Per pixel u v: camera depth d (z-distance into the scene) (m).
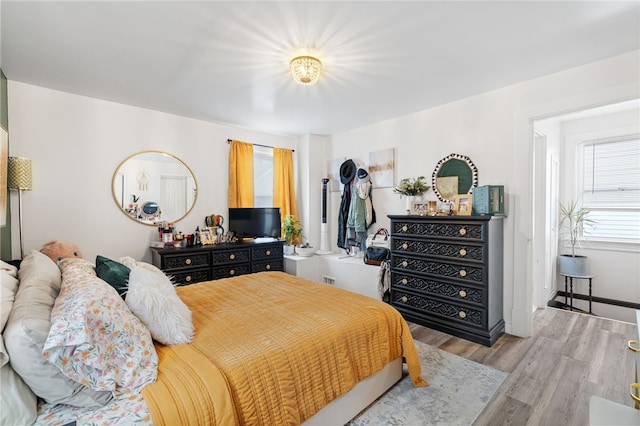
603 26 1.87
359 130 4.27
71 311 1.04
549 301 3.92
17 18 1.74
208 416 1.04
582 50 2.18
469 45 2.10
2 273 1.30
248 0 1.61
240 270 3.63
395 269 3.32
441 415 1.74
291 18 1.78
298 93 2.96
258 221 4.01
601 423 0.94
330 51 2.17
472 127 3.10
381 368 1.79
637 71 2.18
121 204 3.22
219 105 3.29
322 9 1.70
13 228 2.63
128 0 1.59
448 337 2.80
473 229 2.70
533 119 2.71
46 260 1.70
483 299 2.65
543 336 2.81
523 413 1.75
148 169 3.41
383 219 4.02
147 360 1.18
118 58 2.25
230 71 2.47
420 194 3.46
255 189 4.45
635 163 3.75
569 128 4.18
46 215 2.81
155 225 3.45
